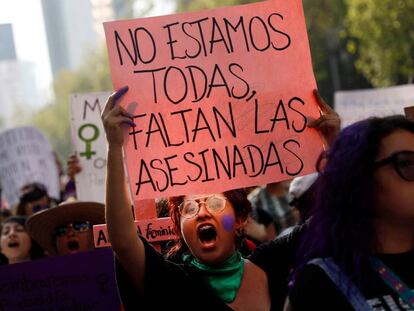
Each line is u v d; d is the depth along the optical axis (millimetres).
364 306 2453
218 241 3439
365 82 38812
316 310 2504
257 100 3812
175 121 3756
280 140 3783
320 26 36344
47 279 4406
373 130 2547
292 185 5094
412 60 27844
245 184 3732
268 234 6605
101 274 4391
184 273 3391
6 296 4418
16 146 11148
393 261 2516
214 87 3801
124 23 3795
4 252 6082
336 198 2561
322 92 39906
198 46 3830
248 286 3479
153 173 3699
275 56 3846
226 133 3770
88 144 7098
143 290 3309
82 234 5191
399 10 26984
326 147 3738
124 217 3262
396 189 2504
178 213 3689
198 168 3725
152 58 3793
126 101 3736
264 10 3877
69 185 8180
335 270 2504
